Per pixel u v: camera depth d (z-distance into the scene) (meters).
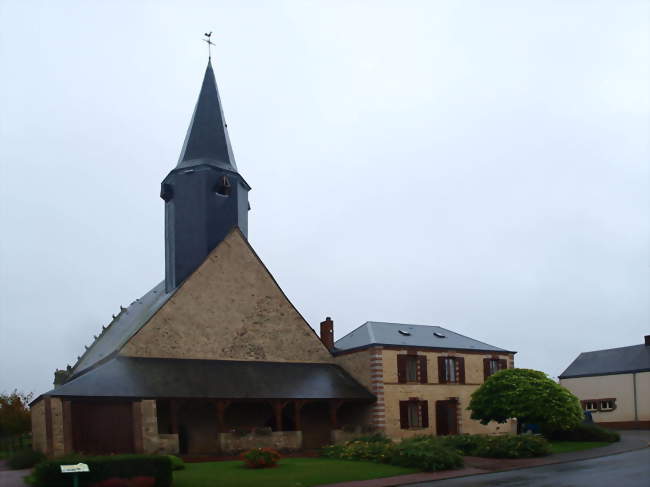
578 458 23.11
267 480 17.75
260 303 30.86
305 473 19.28
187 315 28.59
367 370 30.78
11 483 16.66
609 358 44.75
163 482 16.03
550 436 29.20
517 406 26.00
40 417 25.08
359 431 29.50
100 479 15.27
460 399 32.59
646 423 39.81
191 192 32.06
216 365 28.33
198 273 29.45
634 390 40.97
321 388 29.17
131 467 15.73
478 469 20.98
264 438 26.62
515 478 18.48
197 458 24.31
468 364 33.62
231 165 33.69
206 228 31.48
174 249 31.95
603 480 17.17
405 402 30.84
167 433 26.17
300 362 31.39
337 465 21.47
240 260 30.88
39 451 22.97
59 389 22.77
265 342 30.44
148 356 27.08
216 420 27.81
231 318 29.73
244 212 33.97
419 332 34.62
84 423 22.75
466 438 25.69
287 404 30.00
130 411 23.67
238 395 26.28
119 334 35.25
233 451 25.70
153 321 27.67
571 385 45.31
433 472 20.25
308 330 32.09
